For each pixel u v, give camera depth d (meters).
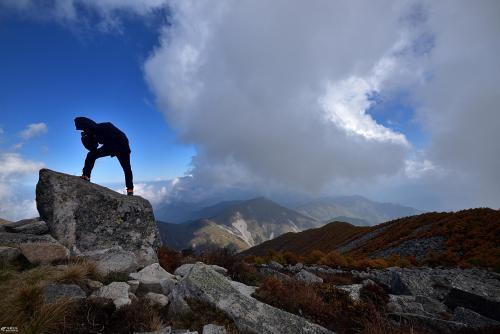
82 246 3.99
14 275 2.84
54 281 2.78
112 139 4.59
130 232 4.51
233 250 5.90
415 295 5.88
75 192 4.17
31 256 3.26
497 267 9.41
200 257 5.64
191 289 3.08
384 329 3.54
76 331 2.23
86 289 2.82
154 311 2.74
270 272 6.73
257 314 2.96
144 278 3.47
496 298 4.93
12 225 3.96
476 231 14.41
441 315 4.96
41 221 3.92
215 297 3.01
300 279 5.57
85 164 4.54
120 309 2.55
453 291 5.50
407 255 15.41
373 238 23.56
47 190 4.07
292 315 3.15
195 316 2.82
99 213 4.28
